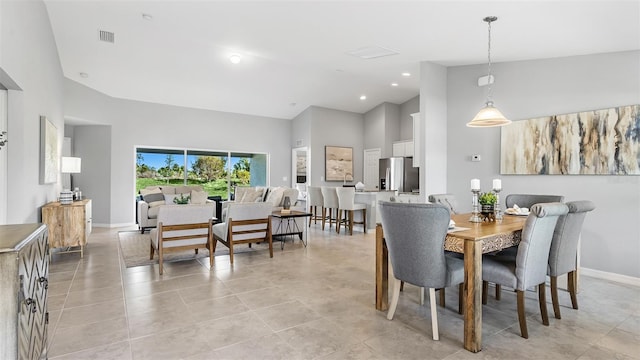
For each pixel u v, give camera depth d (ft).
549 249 8.48
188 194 24.61
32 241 4.53
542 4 9.46
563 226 8.52
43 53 13.70
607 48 11.85
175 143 26.27
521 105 14.42
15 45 10.14
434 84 16.39
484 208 10.20
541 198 12.11
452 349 7.25
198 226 13.43
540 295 8.45
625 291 10.84
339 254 16.02
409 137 27.99
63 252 15.92
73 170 17.88
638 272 11.47
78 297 10.16
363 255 15.81
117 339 7.55
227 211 14.88
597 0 8.87
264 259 15.03
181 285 11.35
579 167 12.60
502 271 8.07
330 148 29.19
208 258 15.19
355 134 30.68
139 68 19.76
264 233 15.26
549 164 13.39
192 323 8.40
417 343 7.50
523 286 7.75
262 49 16.39
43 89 13.89
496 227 8.87
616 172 11.73
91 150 23.82
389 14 11.12
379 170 27.43
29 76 11.75
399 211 7.76
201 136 27.32
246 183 29.58
